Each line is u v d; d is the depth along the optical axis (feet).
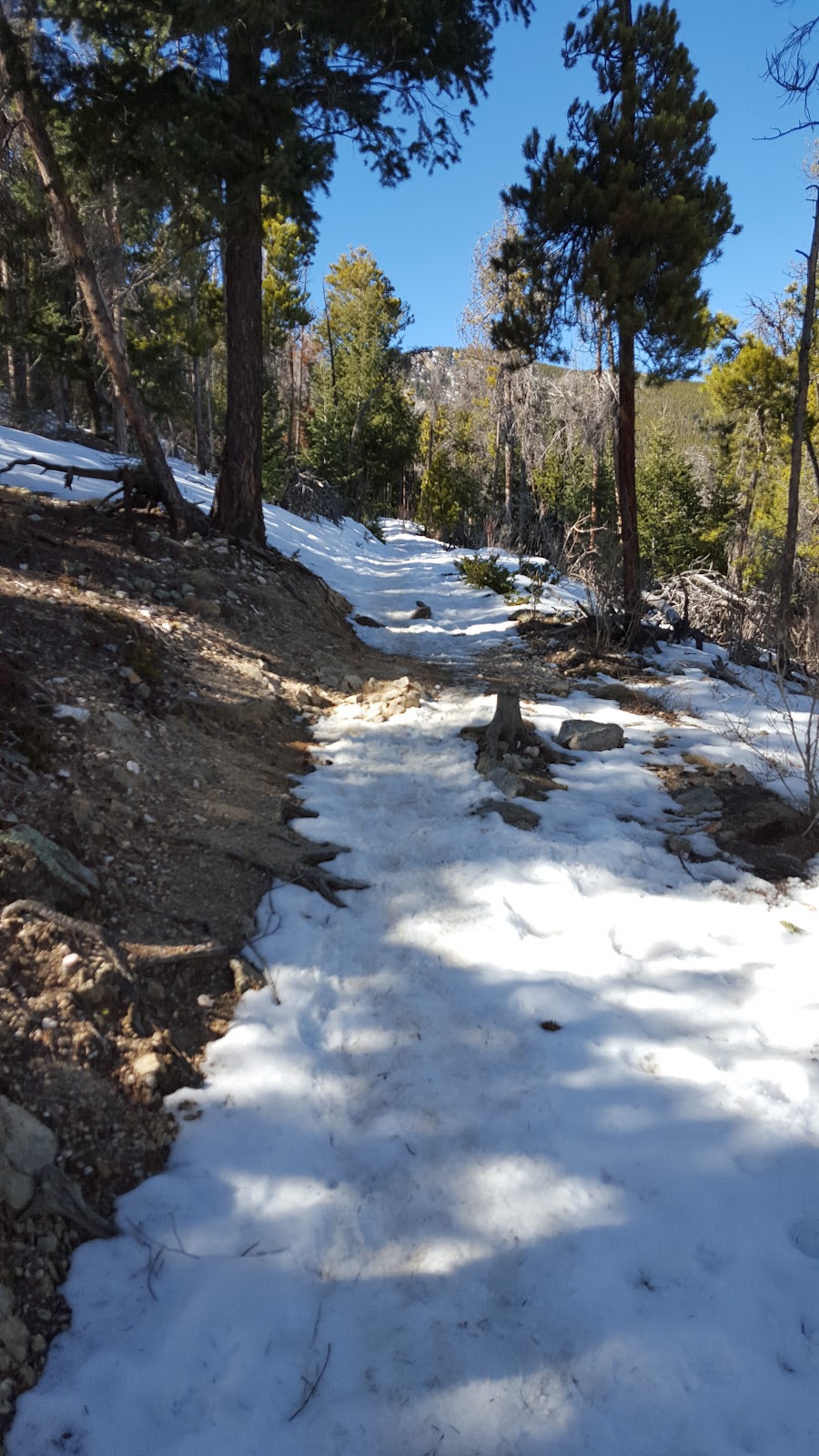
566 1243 8.61
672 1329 7.66
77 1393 7.18
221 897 14.21
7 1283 7.73
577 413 99.71
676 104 32.30
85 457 43.65
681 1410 7.01
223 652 25.02
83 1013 10.60
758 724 24.56
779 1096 10.39
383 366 141.28
